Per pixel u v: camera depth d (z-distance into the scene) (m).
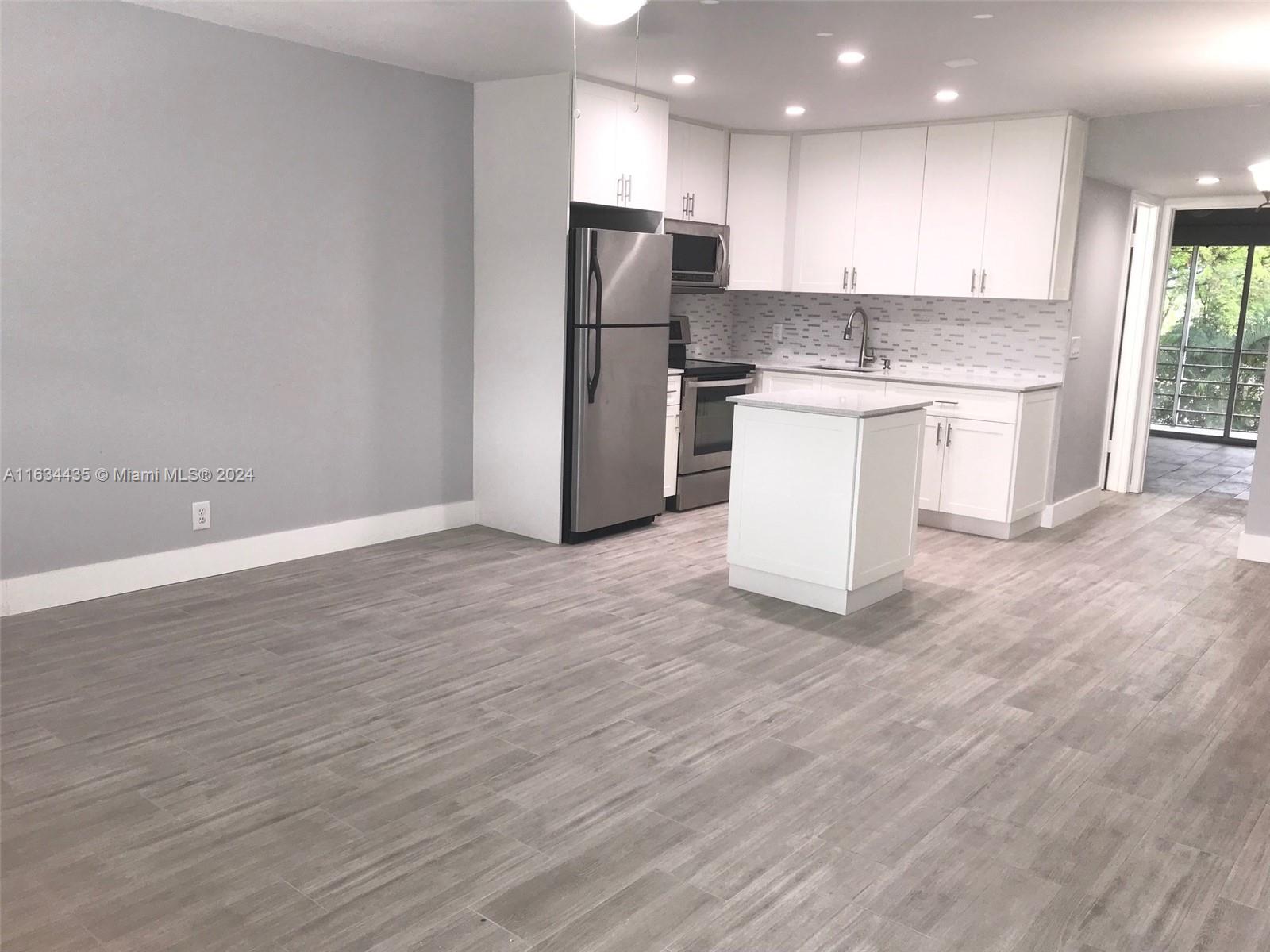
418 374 5.19
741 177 6.41
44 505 3.84
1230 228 9.74
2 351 3.63
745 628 4.00
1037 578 4.86
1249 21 3.54
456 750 2.87
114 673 3.33
